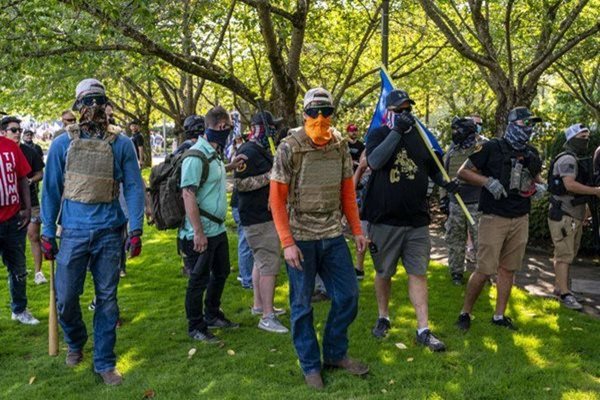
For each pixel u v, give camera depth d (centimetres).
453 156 681
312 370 412
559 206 595
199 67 793
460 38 998
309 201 398
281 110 815
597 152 603
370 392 401
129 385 418
